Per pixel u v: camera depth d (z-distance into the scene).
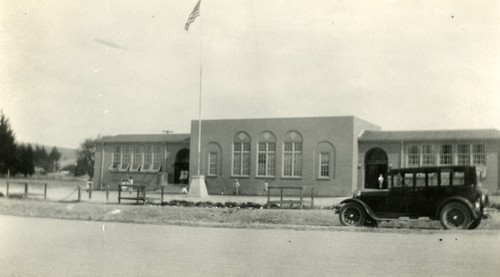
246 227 16.27
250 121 39.75
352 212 16.48
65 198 27.72
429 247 12.42
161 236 14.39
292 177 38.06
